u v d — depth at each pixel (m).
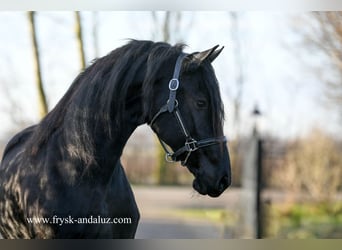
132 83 3.36
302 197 12.23
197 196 3.44
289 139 14.20
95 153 3.33
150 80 3.26
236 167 14.48
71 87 3.55
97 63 3.49
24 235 3.83
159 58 3.30
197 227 10.63
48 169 3.42
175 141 3.26
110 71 3.39
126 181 3.90
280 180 12.64
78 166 3.32
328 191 12.24
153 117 3.31
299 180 12.50
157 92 3.30
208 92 3.24
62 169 3.37
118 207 3.69
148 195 14.41
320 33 14.16
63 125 3.44
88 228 3.36
